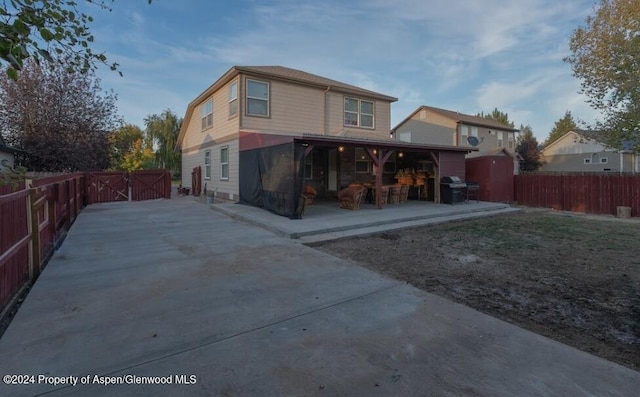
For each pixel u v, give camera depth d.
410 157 15.33
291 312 3.21
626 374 2.24
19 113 13.13
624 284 4.21
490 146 27.30
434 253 5.77
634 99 10.56
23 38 1.86
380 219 8.50
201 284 3.98
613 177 11.49
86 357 2.39
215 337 2.71
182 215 9.91
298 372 2.24
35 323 2.92
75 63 2.56
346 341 2.66
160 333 2.77
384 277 4.33
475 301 3.63
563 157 30.73
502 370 2.27
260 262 4.96
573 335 2.89
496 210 11.67
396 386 2.09
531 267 4.94
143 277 4.22
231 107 12.86
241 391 2.04
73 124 13.86
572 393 2.03
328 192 14.55
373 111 15.59
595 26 11.27
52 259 5.02
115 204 13.18
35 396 1.97
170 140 27.81
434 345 2.60
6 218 3.44
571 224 9.16
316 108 13.84
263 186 10.30
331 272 4.51
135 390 2.04
